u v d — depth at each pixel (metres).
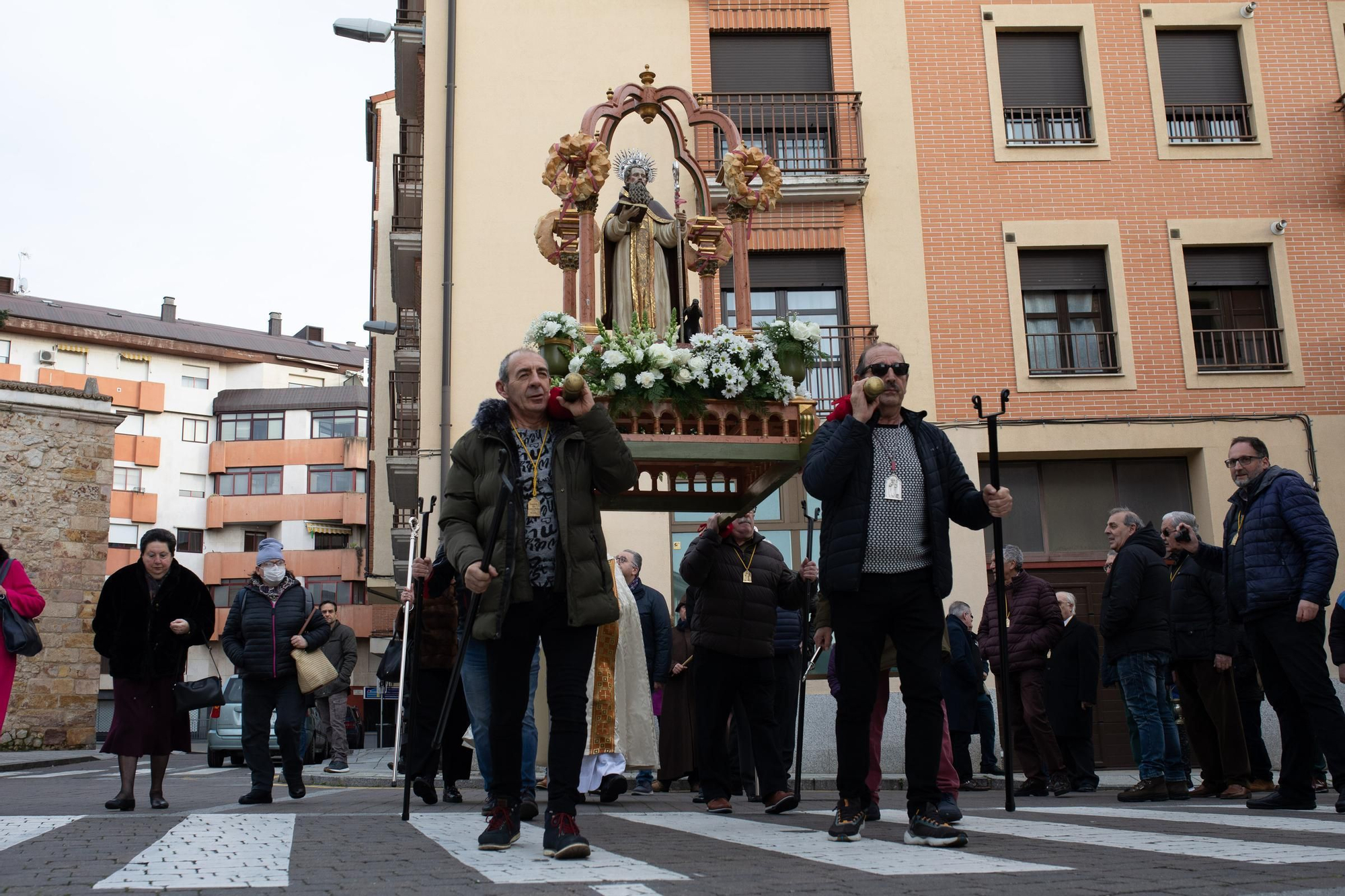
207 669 50.72
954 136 15.19
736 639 6.37
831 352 14.67
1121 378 14.55
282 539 52.41
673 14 15.52
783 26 15.55
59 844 4.40
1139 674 7.61
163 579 7.53
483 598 3.98
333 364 61.00
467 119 15.05
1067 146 15.19
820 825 5.38
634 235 7.00
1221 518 14.19
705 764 6.44
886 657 5.75
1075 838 4.32
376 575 27.70
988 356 14.59
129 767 7.23
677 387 5.70
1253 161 15.28
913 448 4.45
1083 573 14.32
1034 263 15.07
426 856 3.83
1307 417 14.52
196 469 54.25
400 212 20.59
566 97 15.20
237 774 15.15
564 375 5.78
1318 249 15.10
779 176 6.71
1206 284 15.13
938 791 4.22
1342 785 5.69
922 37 15.49
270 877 3.25
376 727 37.88
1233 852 3.68
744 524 6.53
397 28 16.34
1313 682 5.80
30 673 21.86
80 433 23.12
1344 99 15.27
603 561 4.04
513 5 15.41
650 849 4.05
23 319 51.78
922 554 4.31
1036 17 15.57
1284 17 15.70
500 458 4.08
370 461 28.19
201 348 56.28
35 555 22.25
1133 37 15.55
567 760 3.84
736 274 6.72
